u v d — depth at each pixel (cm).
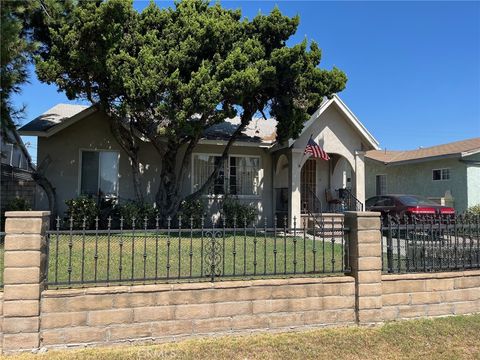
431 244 636
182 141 1398
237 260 847
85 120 1517
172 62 1127
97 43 1074
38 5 1064
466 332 565
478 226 655
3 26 924
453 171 2077
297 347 507
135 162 1423
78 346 484
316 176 1878
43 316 478
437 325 580
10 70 1048
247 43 1195
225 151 1474
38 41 1150
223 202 1572
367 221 586
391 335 547
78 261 790
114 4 1029
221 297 531
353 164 1612
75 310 487
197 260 812
